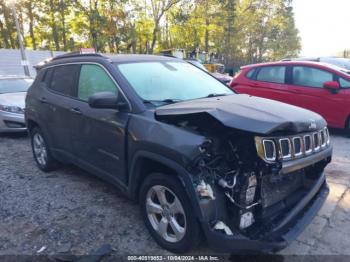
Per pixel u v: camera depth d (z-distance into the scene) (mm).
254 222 2865
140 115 3424
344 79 7465
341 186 4734
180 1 32750
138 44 35406
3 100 8141
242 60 54469
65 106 4508
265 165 2686
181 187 2973
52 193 4641
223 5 39938
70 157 4656
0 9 32250
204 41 42250
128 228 3703
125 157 3564
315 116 3297
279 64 8305
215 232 2734
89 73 4270
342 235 3541
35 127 5477
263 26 54594
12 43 36625
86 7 30203
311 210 3199
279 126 2709
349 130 7477
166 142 3018
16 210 4160
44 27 35219
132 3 30578
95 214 4023
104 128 3807
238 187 2746
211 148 2830
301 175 3326
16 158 6348
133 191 3570
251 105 3168
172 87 3939
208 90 4164
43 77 5316
